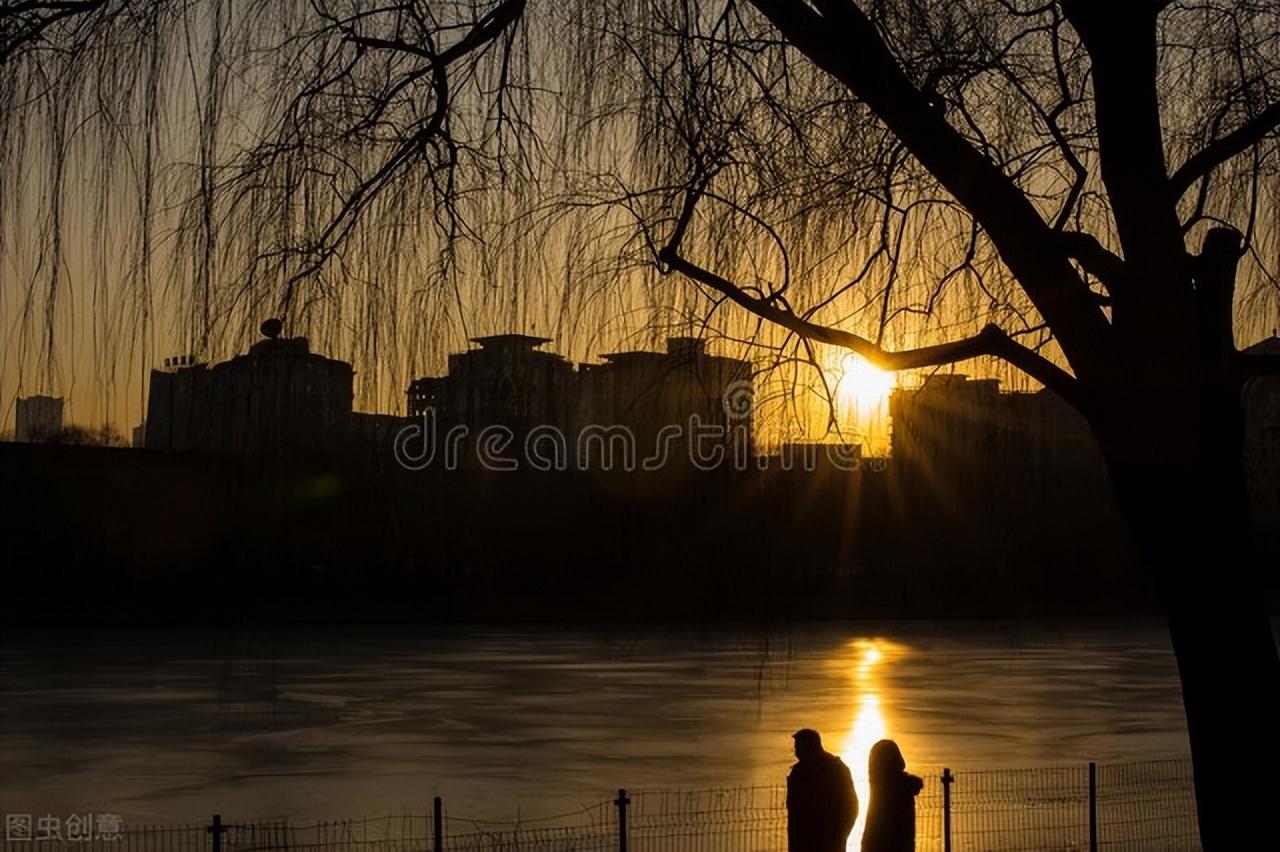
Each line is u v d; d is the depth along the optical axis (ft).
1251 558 26.48
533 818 100.32
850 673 237.66
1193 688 26.08
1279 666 26.32
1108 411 26.81
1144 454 26.23
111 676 219.41
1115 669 252.01
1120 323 26.86
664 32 29.63
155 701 187.73
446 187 28.91
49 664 238.07
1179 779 116.57
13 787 118.93
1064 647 34.86
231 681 27.48
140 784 120.67
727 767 130.62
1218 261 26.81
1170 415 26.17
